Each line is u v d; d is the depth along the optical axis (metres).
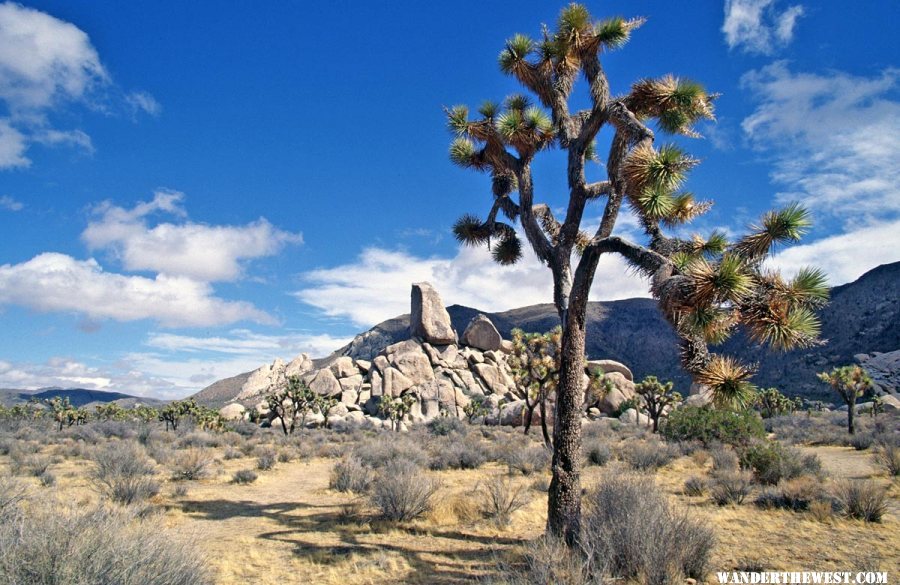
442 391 77.81
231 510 12.55
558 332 31.30
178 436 35.22
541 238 9.80
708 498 13.45
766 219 6.91
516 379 39.38
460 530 10.38
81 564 4.26
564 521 7.78
